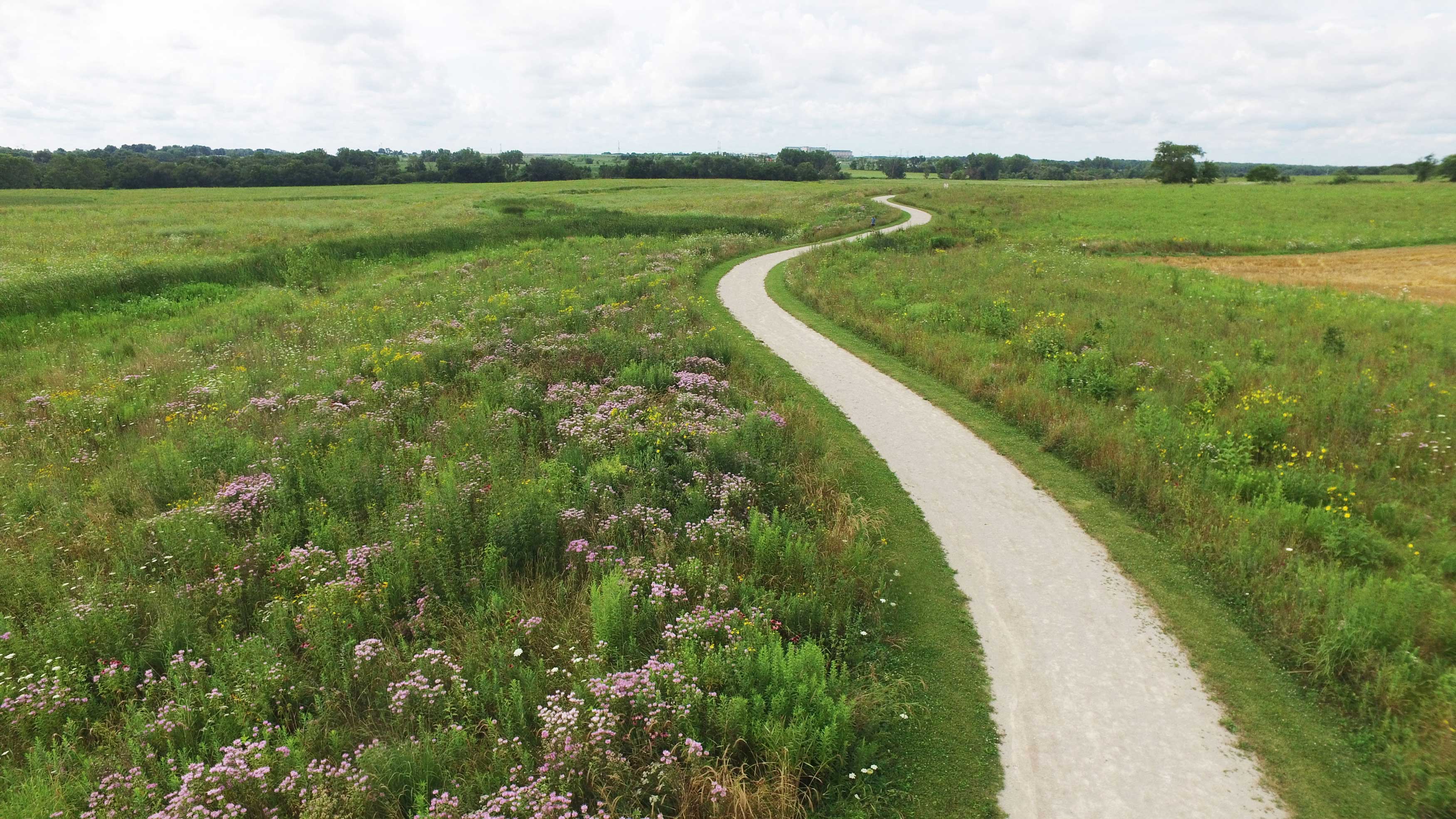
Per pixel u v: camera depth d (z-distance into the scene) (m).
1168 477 9.73
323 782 5.08
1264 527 8.30
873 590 7.55
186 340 18.16
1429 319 18.88
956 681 6.42
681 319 18.28
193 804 4.96
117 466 10.62
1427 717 5.63
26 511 9.42
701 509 8.87
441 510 8.37
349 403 12.81
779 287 25.77
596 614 6.65
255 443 11.01
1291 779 5.34
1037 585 7.82
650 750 5.45
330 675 6.25
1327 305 20.58
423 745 5.45
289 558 7.79
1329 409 11.71
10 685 6.02
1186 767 5.46
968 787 5.34
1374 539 8.01
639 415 11.78
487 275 25.81
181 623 6.85
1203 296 22.31
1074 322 18.28
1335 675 6.25
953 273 26.53
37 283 23.02
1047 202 67.38
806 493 9.55
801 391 14.08
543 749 5.46
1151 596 7.56
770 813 4.98
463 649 6.66
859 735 5.77
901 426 12.45
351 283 27.36
